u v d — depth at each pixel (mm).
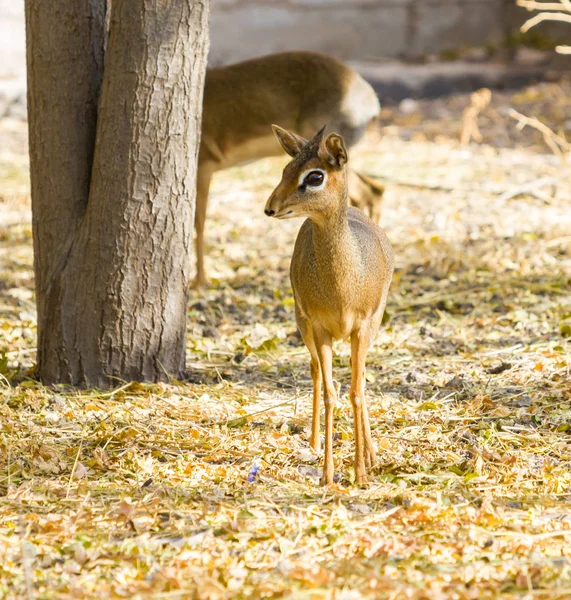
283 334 12656
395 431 9289
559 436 9102
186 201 10562
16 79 26062
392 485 8094
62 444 9070
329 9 28953
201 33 10227
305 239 8273
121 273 10414
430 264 15344
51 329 10641
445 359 11422
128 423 9508
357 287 7910
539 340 11812
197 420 9664
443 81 27547
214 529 7180
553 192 19172
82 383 10617
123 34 9984
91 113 10570
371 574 6352
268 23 28453
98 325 10531
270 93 14594
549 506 7598
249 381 10977
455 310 13305
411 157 22266
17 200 19172
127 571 6547
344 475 8422
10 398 10156
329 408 8102
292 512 7504
